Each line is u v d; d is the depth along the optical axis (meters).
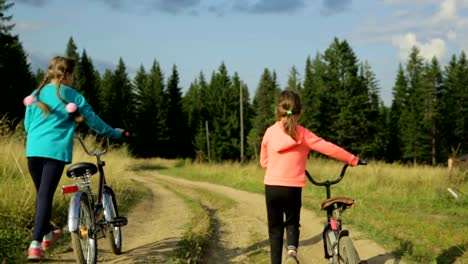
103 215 5.46
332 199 4.36
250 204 12.30
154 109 74.81
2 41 37.91
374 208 9.95
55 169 4.57
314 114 59.44
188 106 96.81
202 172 25.30
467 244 6.52
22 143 10.09
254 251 6.87
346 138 58.28
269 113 73.94
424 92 68.31
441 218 8.85
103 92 75.81
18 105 38.78
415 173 15.20
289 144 4.53
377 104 79.62
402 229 7.70
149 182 21.70
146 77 83.62
